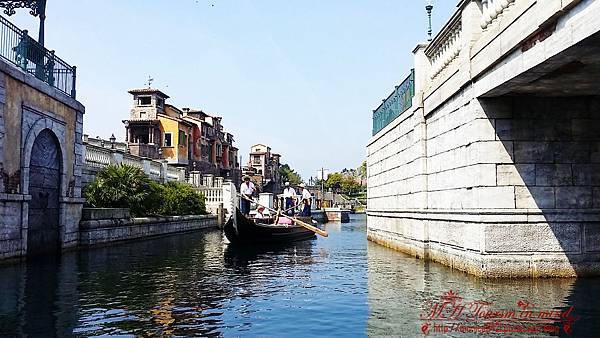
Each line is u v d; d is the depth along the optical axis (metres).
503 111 9.16
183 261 13.52
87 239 15.82
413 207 13.41
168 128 43.66
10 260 11.47
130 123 42.81
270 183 79.94
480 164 9.11
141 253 15.32
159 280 10.12
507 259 8.95
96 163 20.45
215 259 14.26
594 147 9.16
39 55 13.21
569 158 9.14
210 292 8.86
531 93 8.96
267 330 6.27
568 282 8.62
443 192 11.13
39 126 12.85
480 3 9.32
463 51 9.62
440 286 8.72
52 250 14.02
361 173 126.62
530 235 9.00
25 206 12.02
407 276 10.10
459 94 10.04
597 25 5.57
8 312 7.04
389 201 16.88
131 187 20.14
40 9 14.20
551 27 6.64
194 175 35.03
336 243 20.62
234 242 18.56
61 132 14.37
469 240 9.58
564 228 9.02
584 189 9.09
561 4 6.16
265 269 12.09
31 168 12.79
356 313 7.13
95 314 6.99
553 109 9.20
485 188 9.07
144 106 43.88
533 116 9.17
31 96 12.44
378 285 9.39
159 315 7.00
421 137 12.55
